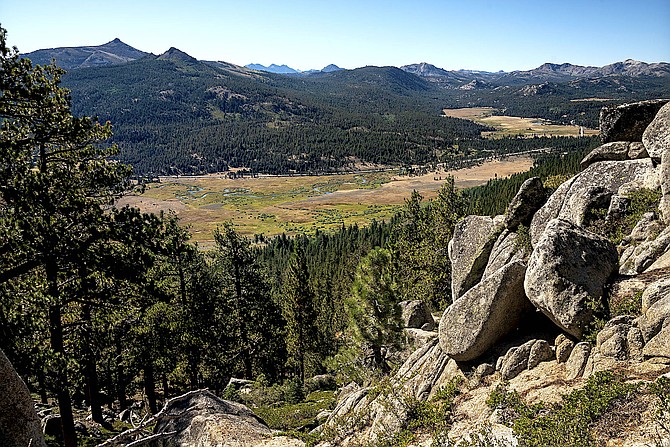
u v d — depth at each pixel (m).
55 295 16.02
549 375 11.57
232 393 33.56
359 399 17.16
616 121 21.38
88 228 16.41
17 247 14.48
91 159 18.17
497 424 10.40
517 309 13.41
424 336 24.17
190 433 19.62
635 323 10.60
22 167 15.50
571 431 8.70
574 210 18.81
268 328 42.81
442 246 37.19
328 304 70.25
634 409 8.64
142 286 17.61
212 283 37.06
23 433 9.20
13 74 15.59
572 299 11.73
